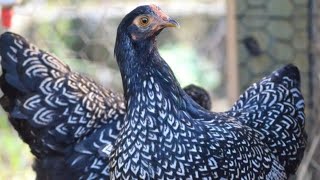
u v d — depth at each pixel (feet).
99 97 29.19
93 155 28.27
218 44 53.57
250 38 34.06
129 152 24.25
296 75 29.66
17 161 40.81
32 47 29.53
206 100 32.01
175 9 51.83
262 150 26.27
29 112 28.94
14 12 40.75
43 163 28.96
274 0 33.86
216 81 52.75
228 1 34.24
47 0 50.14
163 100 24.23
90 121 28.78
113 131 28.48
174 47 53.36
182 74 52.31
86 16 48.96
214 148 24.38
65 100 28.96
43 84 29.12
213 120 25.27
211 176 24.34
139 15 24.20
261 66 34.06
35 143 29.17
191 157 24.09
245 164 25.12
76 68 48.83
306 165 32.55
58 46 48.42
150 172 24.09
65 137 28.73
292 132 28.53
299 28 33.76
